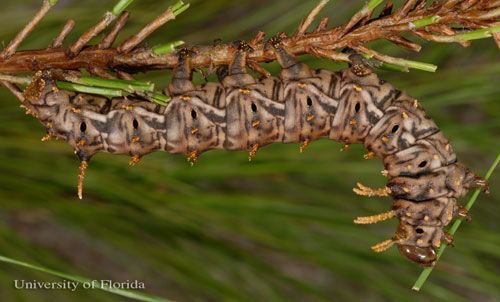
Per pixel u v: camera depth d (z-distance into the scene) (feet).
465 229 1.50
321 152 1.51
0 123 1.46
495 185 1.61
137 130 1.27
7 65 1.22
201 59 1.24
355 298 1.56
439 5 1.21
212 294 1.49
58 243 1.99
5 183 1.46
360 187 1.29
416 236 1.29
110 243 1.53
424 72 1.49
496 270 1.56
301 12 1.49
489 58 1.57
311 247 1.51
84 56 1.22
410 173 1.29
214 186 1.55
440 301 1.54
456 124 1.53
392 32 1.21
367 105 1.28
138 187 1.46
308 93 1.27
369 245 1.53
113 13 1.20
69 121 1.26
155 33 1.47
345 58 1.22
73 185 1.47
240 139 1.27
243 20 1.51
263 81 1.27
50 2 1.21
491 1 1.20
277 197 1.51
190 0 1.47
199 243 1.48
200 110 1.26
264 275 1.50
